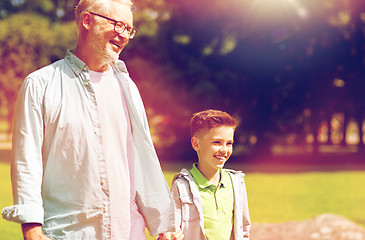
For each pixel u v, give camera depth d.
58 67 2.66
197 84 24.53
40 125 2.54
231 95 25.84
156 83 25.03
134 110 2.81
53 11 33.81
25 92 2.55
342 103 27.94
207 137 3.48
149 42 26.11
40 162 2.50
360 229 7.52
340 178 18.98
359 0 25.25
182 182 3.49
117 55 2.75
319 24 24.94
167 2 26.22
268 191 14.94
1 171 20.30
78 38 2.75
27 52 28.27
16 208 2.39
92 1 2.68
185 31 26.53
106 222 2.59
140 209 2.88
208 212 3.46
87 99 2.62
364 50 25.81
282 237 7.12
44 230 2.54
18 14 30.03
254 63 25.80
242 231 3.54
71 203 2.55
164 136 27.67
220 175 3.59
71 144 2.55
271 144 27.75
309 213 10.83
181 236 3.09
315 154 31.17
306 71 26.17
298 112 27.41
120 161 2.70
